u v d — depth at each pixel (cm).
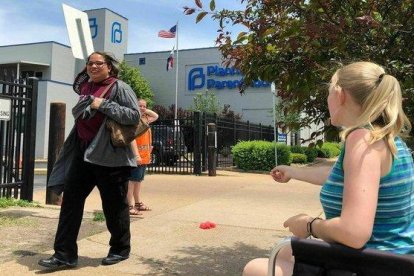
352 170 180
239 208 777
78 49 534
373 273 172
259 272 210
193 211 734
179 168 1520
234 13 369
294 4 326
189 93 3381
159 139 1545
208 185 1122
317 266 183
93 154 410
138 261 456
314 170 260
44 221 613
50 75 3366
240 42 371
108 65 438
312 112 357
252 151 1622
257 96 3153
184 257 475
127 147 430
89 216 658
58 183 436
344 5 313
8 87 732
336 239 177
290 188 1090
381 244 185
